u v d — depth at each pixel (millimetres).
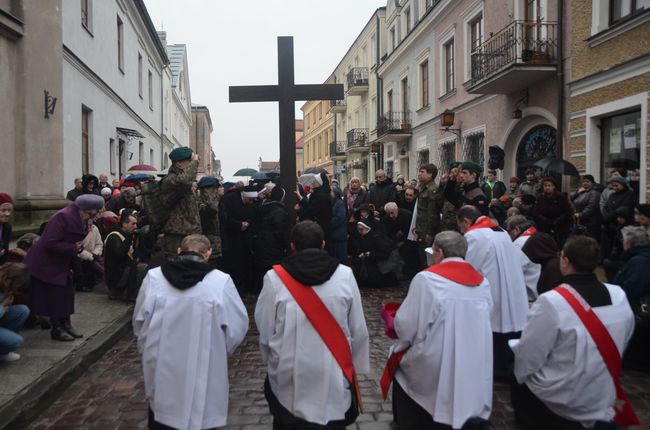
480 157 14633
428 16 18266
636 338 4875
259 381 4695
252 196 8055
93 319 6426
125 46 17734
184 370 2943
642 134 8508
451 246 3316
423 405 3223
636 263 4742
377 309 7449
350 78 29672
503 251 4469
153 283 3082
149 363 3004
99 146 14266
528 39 11445
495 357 4570
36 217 8438
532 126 12047
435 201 7734
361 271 8883
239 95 8406
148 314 3021
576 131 10164
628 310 3076
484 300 3209
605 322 3008
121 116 17094
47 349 5223
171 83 31375
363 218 9023
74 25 12008
